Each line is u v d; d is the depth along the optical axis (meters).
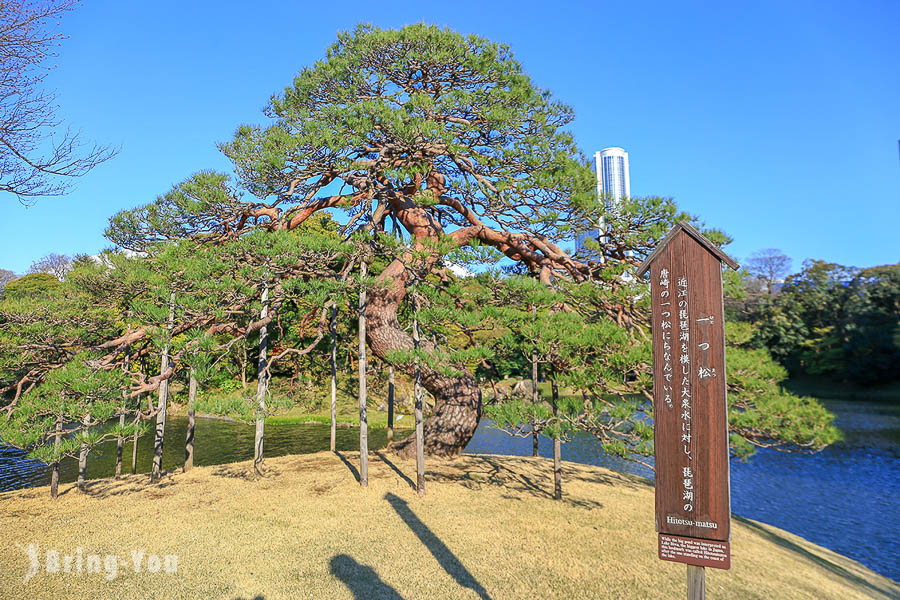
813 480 19.41
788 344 46.72
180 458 19.00
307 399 29.20
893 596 9.22
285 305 16.27
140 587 7.13
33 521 9.79
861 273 45.88
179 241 12.96
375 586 7.34
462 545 8.86
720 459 4.13
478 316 10.33
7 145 9.34
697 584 4.15
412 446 15.02
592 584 7.65
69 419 10.30
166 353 13.11
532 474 14.23
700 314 4.35
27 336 12.49
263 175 12.20
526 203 12.98
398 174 11.52
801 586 8.48
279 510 10.43
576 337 9.59
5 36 8.91
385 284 11.88
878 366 40.59
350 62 14.00
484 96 13.34
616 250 12.50
